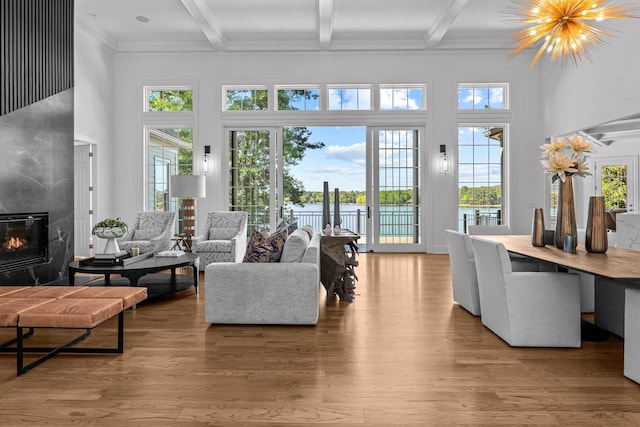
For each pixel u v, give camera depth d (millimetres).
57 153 4969
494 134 7812
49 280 4852
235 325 3406
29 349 2773
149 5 6004
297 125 7555
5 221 4215
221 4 5957
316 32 7008
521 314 2844
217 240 5984
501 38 7211
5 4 4172
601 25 5609
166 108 7699
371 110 7516
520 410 1997
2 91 4148
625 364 2365
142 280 4840
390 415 1953
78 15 6223
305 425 1861
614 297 3133
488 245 2996
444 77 7488
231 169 7609
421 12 6238
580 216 7773
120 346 2770
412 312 3783
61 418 1915
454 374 2420
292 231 4441
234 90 7637
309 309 3334
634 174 6965
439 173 7543
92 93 6812
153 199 7664
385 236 7684
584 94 6066
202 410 1992
